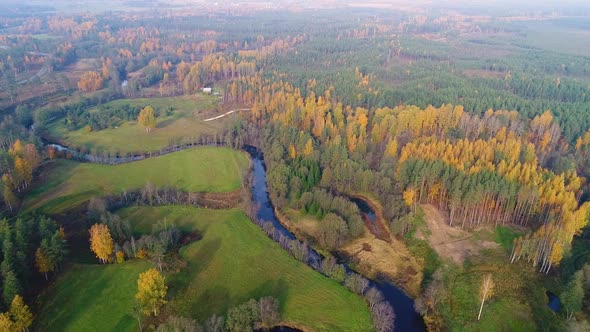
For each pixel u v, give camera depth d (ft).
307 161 506.07
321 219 426.92
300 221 432.66
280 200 452.35
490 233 404.57
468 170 442.09
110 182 504.43
